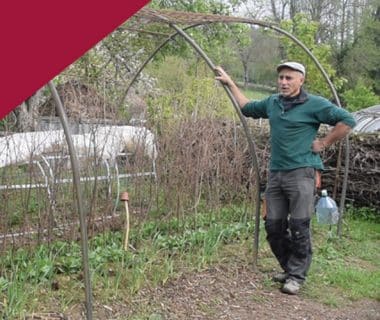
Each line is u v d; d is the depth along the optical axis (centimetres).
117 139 606
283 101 504
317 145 501
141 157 620
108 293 471
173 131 651
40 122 599
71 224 560
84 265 387
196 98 755
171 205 636
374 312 496
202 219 663
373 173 819
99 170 589
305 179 501
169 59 1198
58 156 546
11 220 519
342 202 710
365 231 757
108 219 591
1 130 586
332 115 487
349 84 2930
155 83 1113
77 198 382
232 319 456
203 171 658
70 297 457
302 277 523
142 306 461
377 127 1088
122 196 552
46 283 471
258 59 2275
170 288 501
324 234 718
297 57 1287
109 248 545
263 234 667
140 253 545
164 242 588
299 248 516
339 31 2950
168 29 977
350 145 828
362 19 2955
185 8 1241
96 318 431
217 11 1283
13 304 424
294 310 484
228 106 771
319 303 505
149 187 621
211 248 583
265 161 763
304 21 1310
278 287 531
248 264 581
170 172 634
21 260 501
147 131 631
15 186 513
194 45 563
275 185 516
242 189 714
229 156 716
